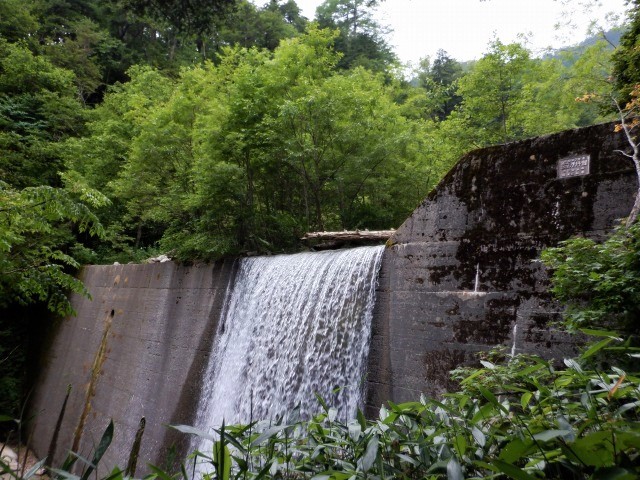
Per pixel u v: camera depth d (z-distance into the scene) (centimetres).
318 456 260
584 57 1436
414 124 1750
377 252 802
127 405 1337
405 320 729
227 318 1147
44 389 1781
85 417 1477
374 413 723
